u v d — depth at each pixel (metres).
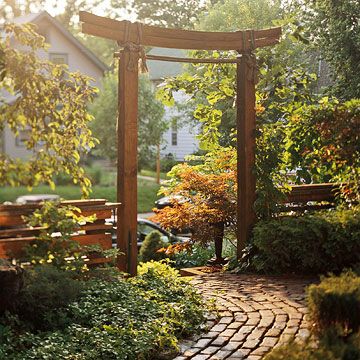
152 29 8.66
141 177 33.34
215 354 5.51
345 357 3.84
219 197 10.27
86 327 5.99
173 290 7.25
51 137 5.52
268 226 8.81
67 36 33.47
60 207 7.66
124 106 8.45
